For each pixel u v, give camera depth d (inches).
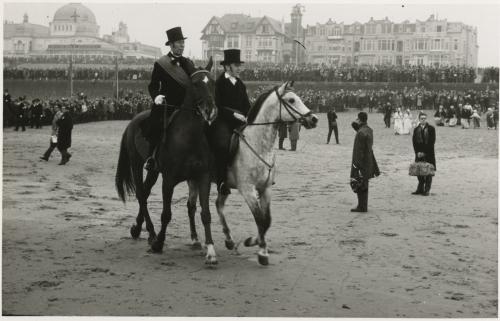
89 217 408.5
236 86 313.4
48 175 619.8
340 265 299.4
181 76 312.2
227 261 306.0
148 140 314.8
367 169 451.2
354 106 2331.4
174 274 278.7
